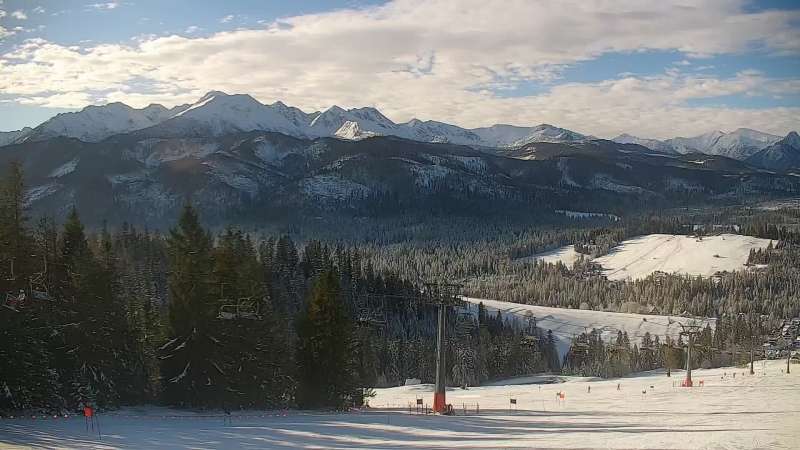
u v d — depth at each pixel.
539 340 190.62
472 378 148.75
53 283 53.19
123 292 60.97
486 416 61.75
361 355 74.69
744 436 41.69
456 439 41.88
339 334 65.06
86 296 51.84
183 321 55.41
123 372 53.94
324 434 42.47
